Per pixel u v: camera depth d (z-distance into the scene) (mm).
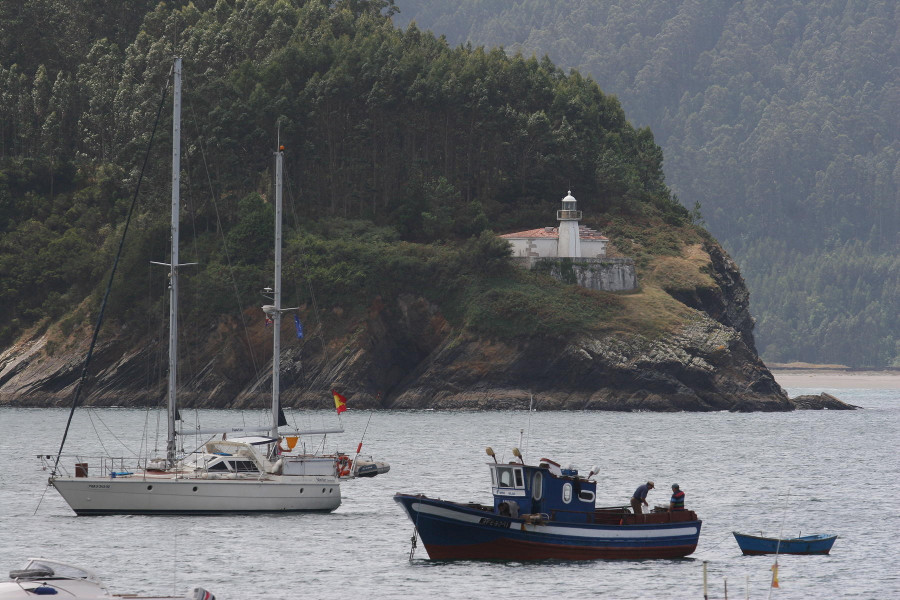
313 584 194125
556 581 196625
